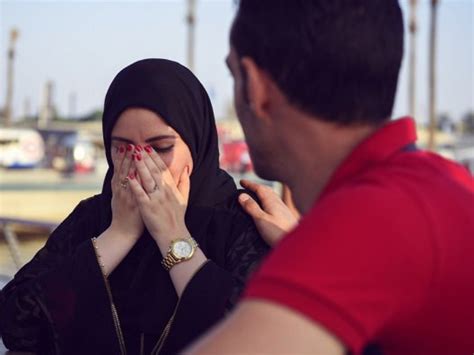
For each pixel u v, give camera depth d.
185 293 1.92
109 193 2.24
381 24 1.19
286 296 0.98
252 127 1.28
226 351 0.97
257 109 1.24
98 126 62.12
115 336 2.00
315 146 1.22
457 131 74.44
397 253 1.02
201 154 2.16
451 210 1.12
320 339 0.97
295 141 1.23
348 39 1.17
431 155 1.30
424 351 1.13
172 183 2.03
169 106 2.08
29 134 38.09
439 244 1.07
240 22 1.26
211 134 2.21
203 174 2.16
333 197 1.08
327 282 0.98
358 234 1.02
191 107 2.13
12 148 37.56
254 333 0.97
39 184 27.22
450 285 1.09
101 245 2.06
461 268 1.10
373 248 1.01
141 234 2.08
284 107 1.21
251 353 0.96
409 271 1.03
